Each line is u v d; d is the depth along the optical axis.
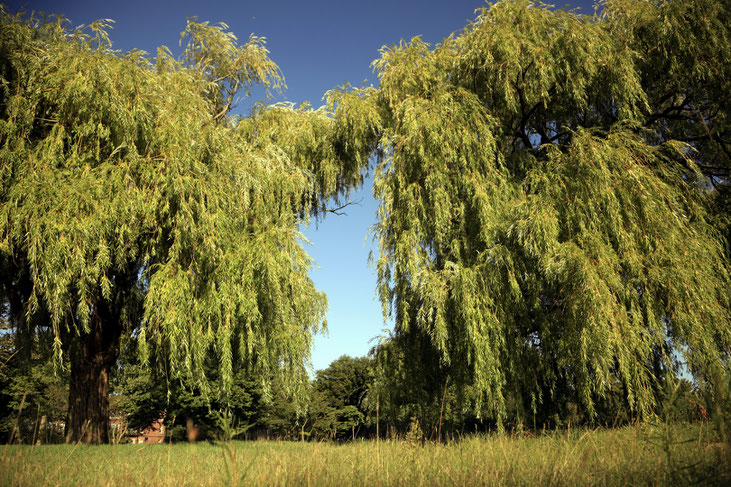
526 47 12.98
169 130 11.48
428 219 12.23
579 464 3.76
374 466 4.17
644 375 9.43
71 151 10.78
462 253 12.14
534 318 11.82
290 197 15.10
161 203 11.05
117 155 11.16
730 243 12.87
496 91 13.67
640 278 10.33
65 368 10.48
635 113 13.05
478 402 10.51
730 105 13.55
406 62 14.25
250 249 11.74
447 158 12.35
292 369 12.12
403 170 12.69
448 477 3.77
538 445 5.65
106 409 13.19
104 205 9.99
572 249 10.23
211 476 4.00
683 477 3.02
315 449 4.57
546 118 15.15
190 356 10.77
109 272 11.73
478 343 10.58
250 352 11.17
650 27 13.31
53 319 10.05
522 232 11.00
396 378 13.52
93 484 4.44
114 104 10.68
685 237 10.91
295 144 15.58
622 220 10.73
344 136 15.31
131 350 14.51
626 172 11.03
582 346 9.68
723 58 12.95
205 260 11.45
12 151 10.32
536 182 11.82
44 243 9.48
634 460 3.79
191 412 28.09
